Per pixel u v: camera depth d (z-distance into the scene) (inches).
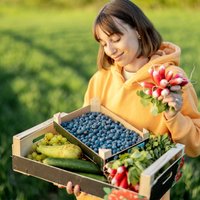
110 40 134.0
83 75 458.0
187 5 1071.0
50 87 405.7
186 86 136.6
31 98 358.6
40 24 871.7
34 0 1211.2
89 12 1111.0
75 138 136.9
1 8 1160.8
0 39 689.0
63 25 845.8
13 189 220.5
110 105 148.1
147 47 138.1
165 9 1067.9
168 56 138.9
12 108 350.6
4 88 403.5
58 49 605.6
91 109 151.6
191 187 210.5
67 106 328.8
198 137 138.4
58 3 1204.5
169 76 122.6
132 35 134.5
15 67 493.4
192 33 709.9
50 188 228.8
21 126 291.9
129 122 143.4
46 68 490.6
